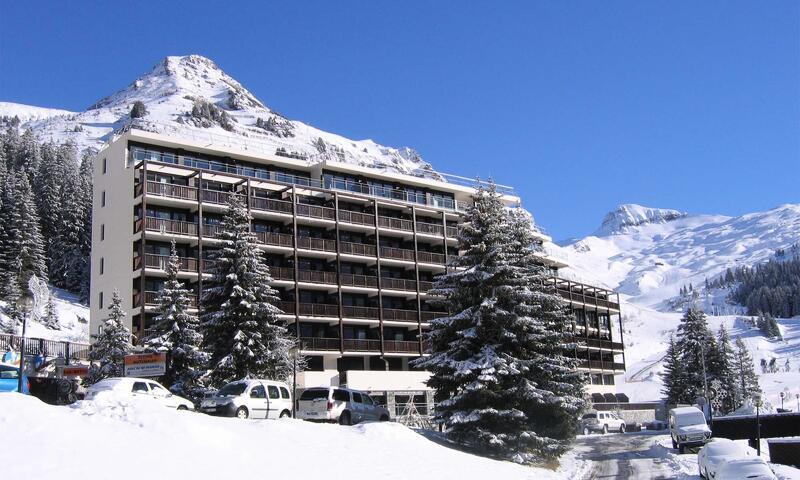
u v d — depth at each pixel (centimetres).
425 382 3816
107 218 6538
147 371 3409
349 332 7144
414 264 7512
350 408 3616
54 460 1547
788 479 2942
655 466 4025
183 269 6044
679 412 4859
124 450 1731
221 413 3139
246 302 4259
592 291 10056
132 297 5966
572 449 4956
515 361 3625
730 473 2862
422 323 7456
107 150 6750
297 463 2116
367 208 7619
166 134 6881
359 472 2219
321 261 7112
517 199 8931
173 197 6156
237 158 7019
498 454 3525
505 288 3703
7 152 15750
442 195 8388
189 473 1730
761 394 13138
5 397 1773
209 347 4325
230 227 4512
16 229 10006
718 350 9769
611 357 10006
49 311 9144
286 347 4431
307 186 7212
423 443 2898
